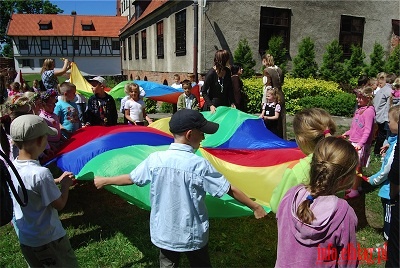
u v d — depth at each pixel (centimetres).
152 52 1958
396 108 303
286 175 234
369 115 420
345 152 177
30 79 2917
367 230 386
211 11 1258
